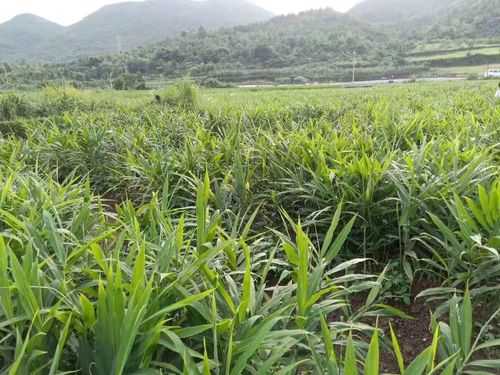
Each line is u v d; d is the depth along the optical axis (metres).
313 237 3.82
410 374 1.41
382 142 4.48
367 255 3.59
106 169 6.01
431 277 3.23
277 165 4.28
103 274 2.19
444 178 3.17
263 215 4.18
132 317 1.44
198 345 1.88
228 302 1.83
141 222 2.95
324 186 3.60
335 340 2.21
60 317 1.61
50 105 17.11
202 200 2.40
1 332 1.80
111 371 1.48
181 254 2.37
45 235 2.42
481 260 2.65
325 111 9.95
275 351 1.64
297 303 1.92
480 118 6.91
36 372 1.49
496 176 3.42
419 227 3.28
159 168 4.61
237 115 8.77
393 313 2.36
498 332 2.65
